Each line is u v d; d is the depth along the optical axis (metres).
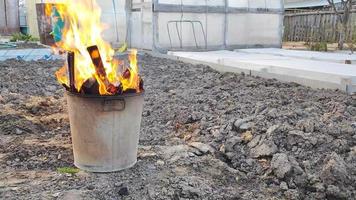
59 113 4.60
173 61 8.98
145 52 10.23
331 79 5.82
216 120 4.20
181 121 4.32
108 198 2.59
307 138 3.42
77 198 2.55
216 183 2.93
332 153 3.16
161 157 3.27
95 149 2.89
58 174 2.92
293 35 16.28
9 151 3.38
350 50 11.24
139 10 10.55
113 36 10.75
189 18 10.40
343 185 2.90
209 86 6.01
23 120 4.17
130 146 2.99
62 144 3.57
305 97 5.14
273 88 5.79
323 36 14.50
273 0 11.61
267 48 11.57
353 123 3.86
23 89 5.73
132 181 2.81
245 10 11.17
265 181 3.07
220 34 10.95
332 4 12.55
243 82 6.29
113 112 2.83
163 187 2.73
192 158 3.27
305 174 3.02
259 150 3.40
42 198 2.52
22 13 14.44
